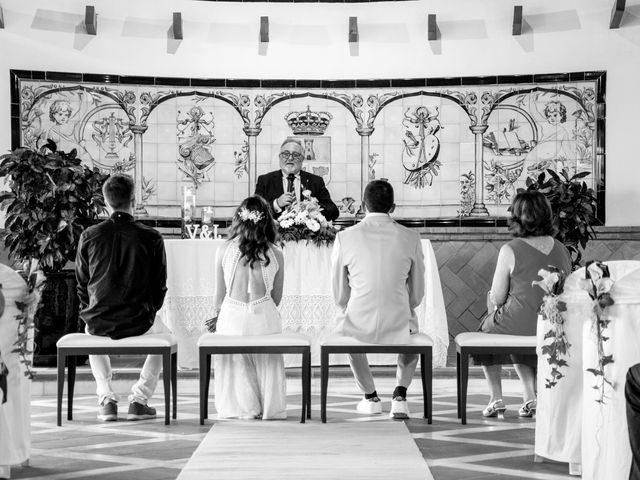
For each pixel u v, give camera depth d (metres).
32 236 7.31
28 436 4.34
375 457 4.55
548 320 4.33
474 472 4.25
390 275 5.47
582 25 9.16
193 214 7.70
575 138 9.18
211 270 7.10
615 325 3.75
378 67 9.38
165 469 4.32
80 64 9.14
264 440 4.98
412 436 5.12
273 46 9.38
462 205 9.30
